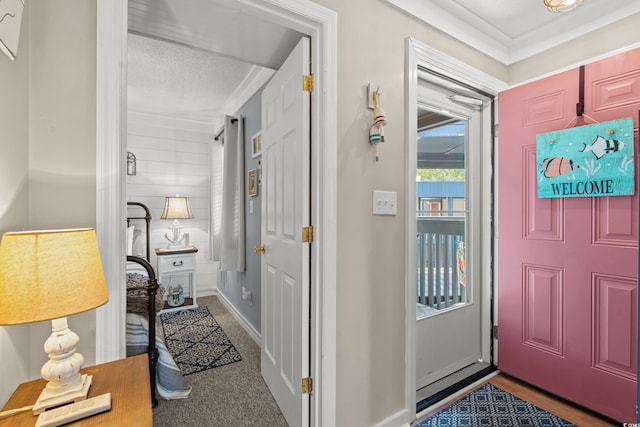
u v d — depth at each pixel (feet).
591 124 5.59
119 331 3.27
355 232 4.88
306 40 4.80
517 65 7.09
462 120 7.36
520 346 6.69
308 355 4.88
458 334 7.20
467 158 7.43
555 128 6.14
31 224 2.93
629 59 5.22
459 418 5.56
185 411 5.78
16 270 2.17
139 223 12.41
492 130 7.35
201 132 13.61
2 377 2.51
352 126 4.84
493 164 7.37
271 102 6.36
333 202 4.64
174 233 12.67
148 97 11.00
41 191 2.96
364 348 4.97
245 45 5.71
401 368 5.40
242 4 4.07
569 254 5.95
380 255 5.16
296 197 5.05
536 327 6.43
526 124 6.57
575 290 5.87
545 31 6.48
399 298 5.38
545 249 6.30
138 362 3.15
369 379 5.03
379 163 5.13
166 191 12.98
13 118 2.65
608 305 5.47
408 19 5.48
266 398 6.19
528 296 6.58
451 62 6.03
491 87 6.88
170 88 10.25
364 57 4.95
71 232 2.42
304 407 4.86
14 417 2.30
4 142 2.52
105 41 3.19
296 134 5.04
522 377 6.64
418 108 6.64
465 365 7.33
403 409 5.41
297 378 5.01
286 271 5.51
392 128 5.27
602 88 5.54
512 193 6.83
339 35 4.69
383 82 5.16
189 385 6.63
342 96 4.73
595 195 5.54
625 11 5.52
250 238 9.55
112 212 3.22
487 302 7.46
